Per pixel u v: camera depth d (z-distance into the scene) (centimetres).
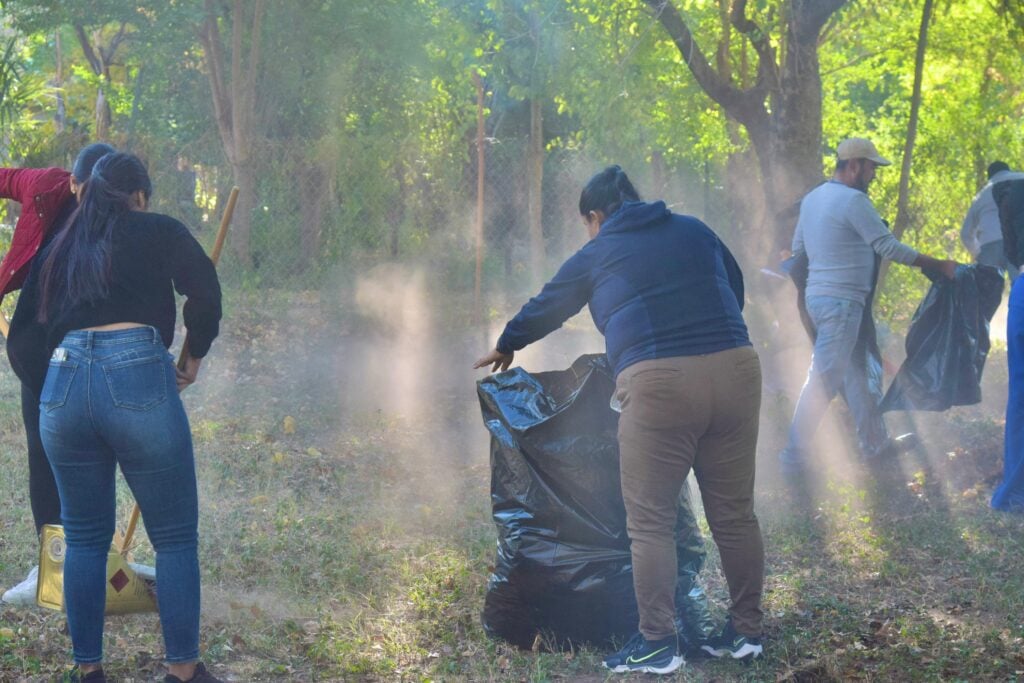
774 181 1211
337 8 1627
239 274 1222
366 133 1681
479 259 1302
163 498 394
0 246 1148
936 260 767
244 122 1399
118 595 437
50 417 388
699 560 494
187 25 1484
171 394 395
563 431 480
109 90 2106
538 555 476
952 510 692
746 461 452
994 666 460
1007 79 1639
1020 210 672
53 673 421
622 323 443
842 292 762
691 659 470
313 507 689
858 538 643
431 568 579
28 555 559
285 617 507
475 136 1709
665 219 459
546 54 1335
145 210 420
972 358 796
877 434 809
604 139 1416
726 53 1322
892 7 1606
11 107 1319
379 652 475
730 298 451
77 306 391
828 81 2062
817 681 449
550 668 459
